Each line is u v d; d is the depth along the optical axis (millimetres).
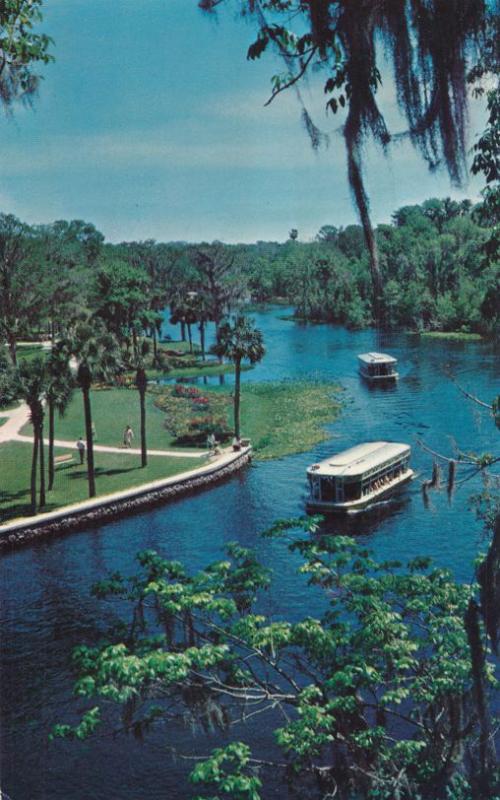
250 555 18500
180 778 23422
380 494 52969
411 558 42156
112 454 66125
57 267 138500
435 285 128625
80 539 48875
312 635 15789
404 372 95875
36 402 50469
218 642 16641
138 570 43031
